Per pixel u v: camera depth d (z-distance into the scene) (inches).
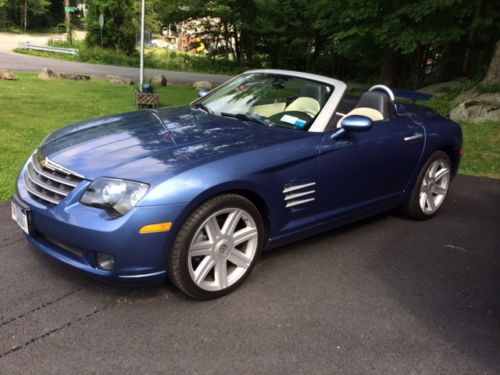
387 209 177.2
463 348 110.0
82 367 95.4
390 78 757.3
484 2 549.0
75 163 117.4
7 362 95.3
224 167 117.2
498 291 137.9
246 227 126.2
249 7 1414.9
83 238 108.0
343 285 134.6
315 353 104.3
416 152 175.2
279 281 134.2
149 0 1454.2
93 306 116.2
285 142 134.0
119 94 494.9
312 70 1509.6
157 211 107.0
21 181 130.7
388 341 110.4
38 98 415.8
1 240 147.0
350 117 141.6
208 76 1034.1
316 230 148.9
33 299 117.4
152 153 119.6
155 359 99.1
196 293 118.3
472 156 300.5
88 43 1275.8
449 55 797.2
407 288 135.8
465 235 178.4
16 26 1982.0
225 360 100.2
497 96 402.6
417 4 531.8
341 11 631.8
